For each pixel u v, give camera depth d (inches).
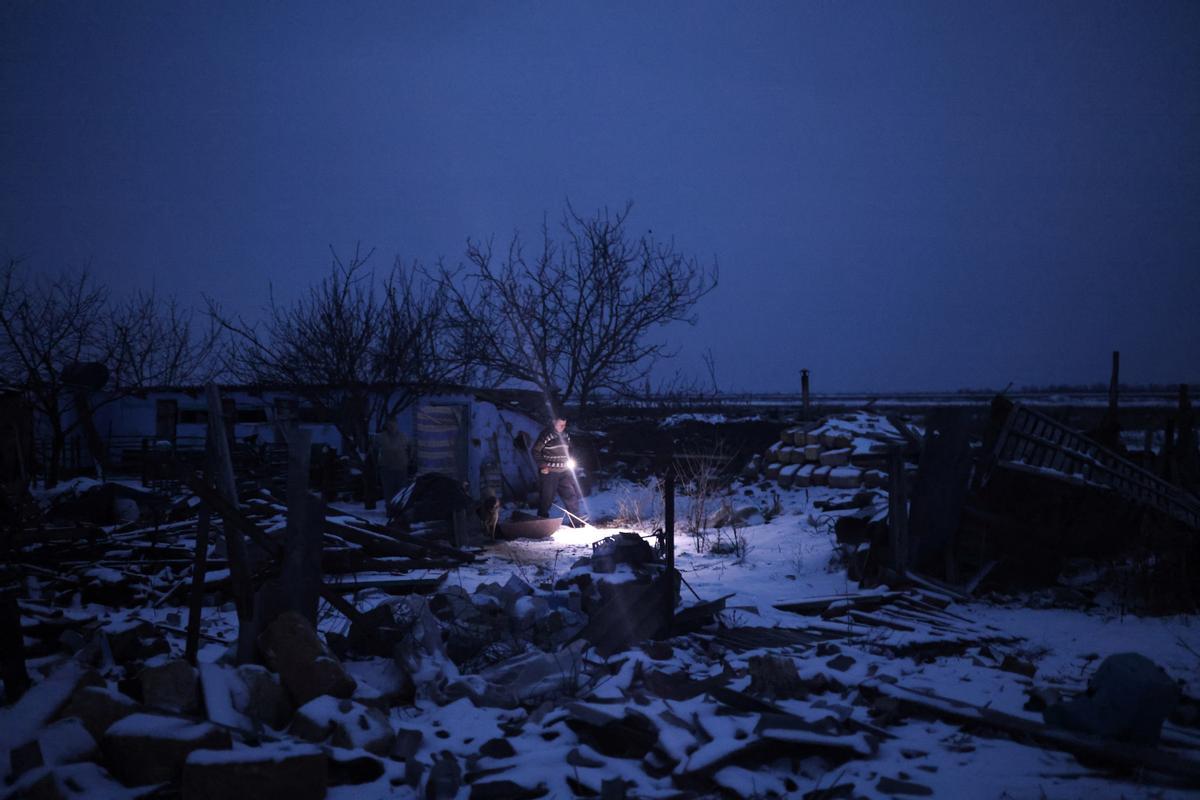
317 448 797.9
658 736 177.0
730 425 848.9
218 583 342.6
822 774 168.1
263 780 148.2
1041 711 202.2
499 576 404.8
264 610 208.4
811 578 401.7
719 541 500.4
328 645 241.9
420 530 506.9
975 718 192.4
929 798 152.9
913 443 369.1
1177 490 387.9
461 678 222.4
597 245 870.4
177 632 269.0
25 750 144.9
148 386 960.3
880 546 380.2
